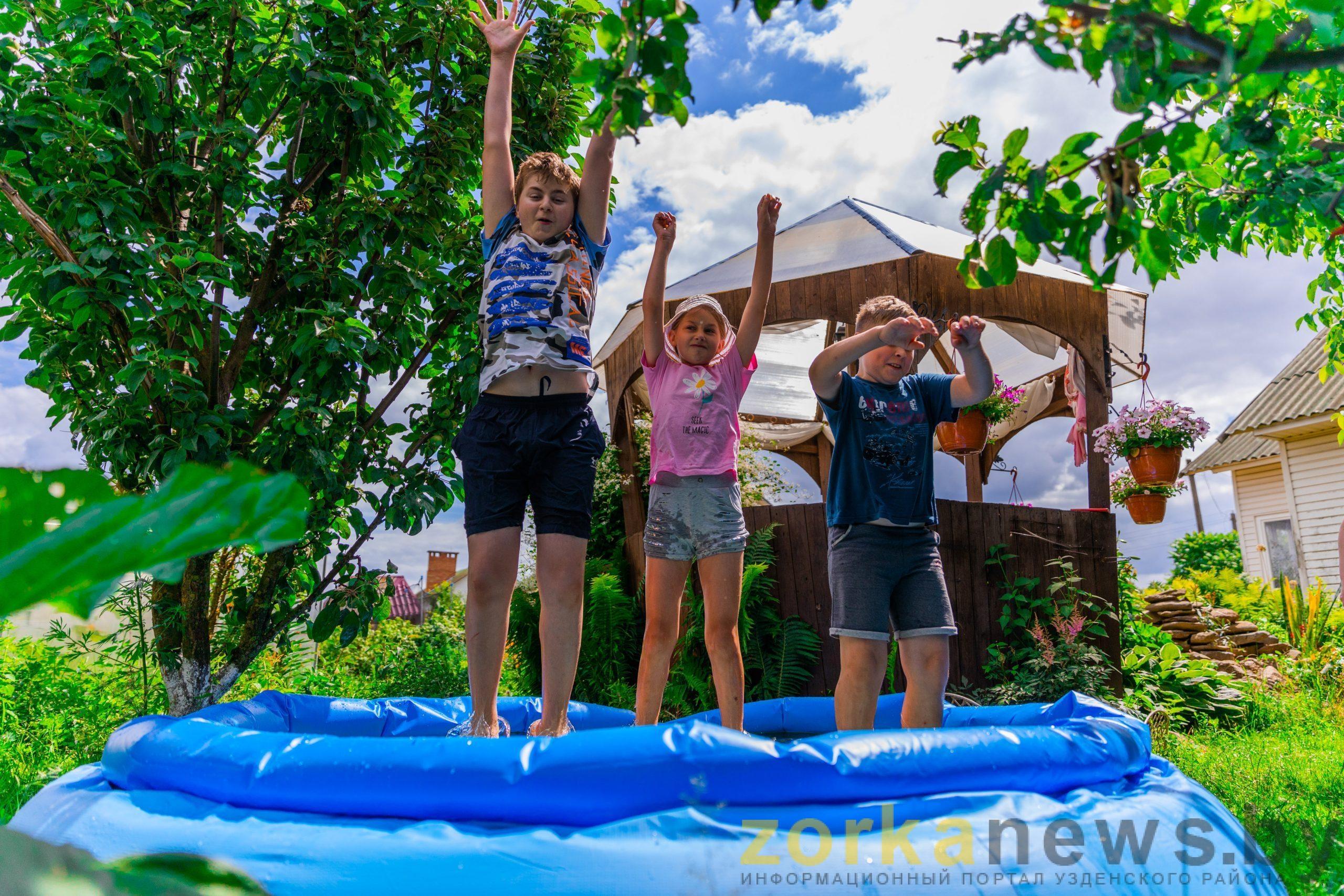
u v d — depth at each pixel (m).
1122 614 5.72
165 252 3.32
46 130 3.18
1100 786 1.88
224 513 0.19
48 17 3.47
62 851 0.19
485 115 2.76
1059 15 0.99
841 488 2.74
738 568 2.78
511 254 2.61
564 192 2.62
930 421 2.90
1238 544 15.78
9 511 0.19
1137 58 0.98
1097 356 5.26
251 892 0.20
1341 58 0.91
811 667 5.15
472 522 2.49
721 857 1.46
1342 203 1.23
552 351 2.49
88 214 3.07
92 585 0.19
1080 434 5.63
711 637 2.74
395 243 3.93
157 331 3.48
